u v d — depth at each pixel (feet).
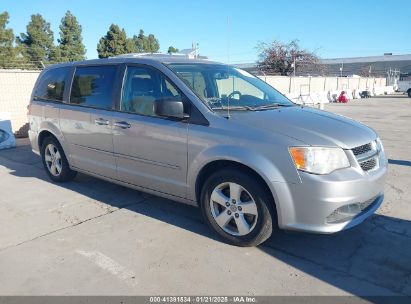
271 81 82.53
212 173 12.42
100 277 10.42
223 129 11.62
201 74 13.99
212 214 12.32
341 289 9.75
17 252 11.87
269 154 10.70
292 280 10.18
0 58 108.58
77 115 16.34
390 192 17.08
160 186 13.62
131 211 15.07
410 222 13.71
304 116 12.40
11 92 32.45
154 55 16.12
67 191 17.66
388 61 199.52
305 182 10.27
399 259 11.16
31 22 141.79
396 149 27.07
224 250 11.79
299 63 132.26
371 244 12.05
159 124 13.05
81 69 16.93
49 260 11.35
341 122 12.20
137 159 14.06
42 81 19.26
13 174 20.90
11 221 14.28
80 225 13.82
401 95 122.62
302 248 11.86
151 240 12.55
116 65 15.23
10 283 10.19
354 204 10.66
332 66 210.38
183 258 11.35
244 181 11.25
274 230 12.61
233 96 13.76
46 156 19.19
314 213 10.36
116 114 14.61
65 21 147.43
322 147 10.37
